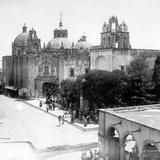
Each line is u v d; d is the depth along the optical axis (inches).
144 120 1223.5
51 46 4859.7
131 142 1674.5
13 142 1560.0
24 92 4141.2
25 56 4261.8
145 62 2623.0
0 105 3408.0
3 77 5679.1
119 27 3260.3
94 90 2420.0
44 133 1961.1
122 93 2423.7
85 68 4033.0
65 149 1583.4
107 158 1320.1
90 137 1847.9
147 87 2409.0
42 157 1437.0
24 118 2529.5
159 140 1010.1
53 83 4136.3
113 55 3026.6
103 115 1374.3
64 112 2785.4
